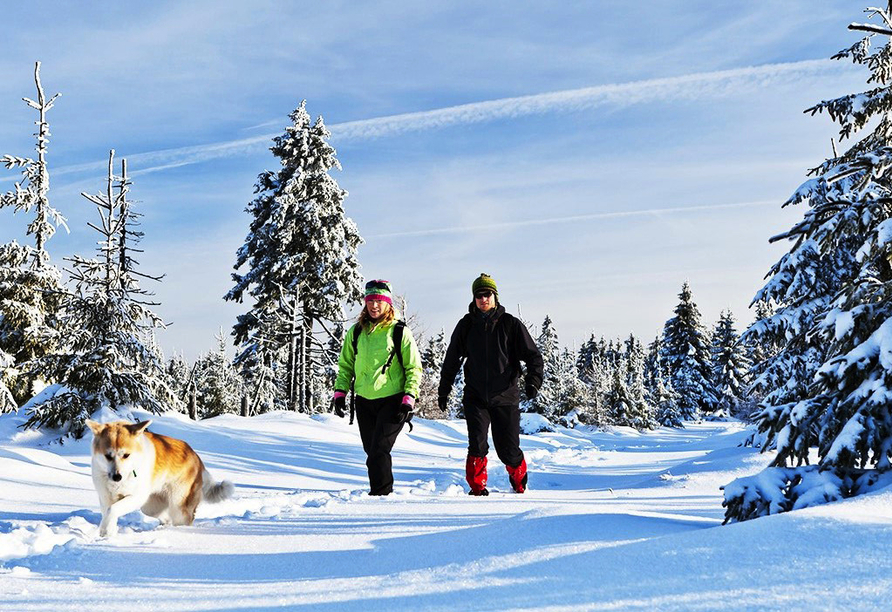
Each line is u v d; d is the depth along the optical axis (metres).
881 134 9.24
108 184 14.27
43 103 19.67
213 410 46.94
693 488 6.97
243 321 27.61
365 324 6.94
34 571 3.35
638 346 84.12
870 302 4.73
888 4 6.76
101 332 13.73
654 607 2.17
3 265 18.88
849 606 2.00
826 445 4.26
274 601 2.62
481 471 6.89
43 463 9.52
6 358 17.72
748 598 2.15
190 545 3.93
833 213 5.47
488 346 7.13
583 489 8.44
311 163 27.30
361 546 3.62
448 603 2.42
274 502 6.36
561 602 2.31
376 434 6.80
